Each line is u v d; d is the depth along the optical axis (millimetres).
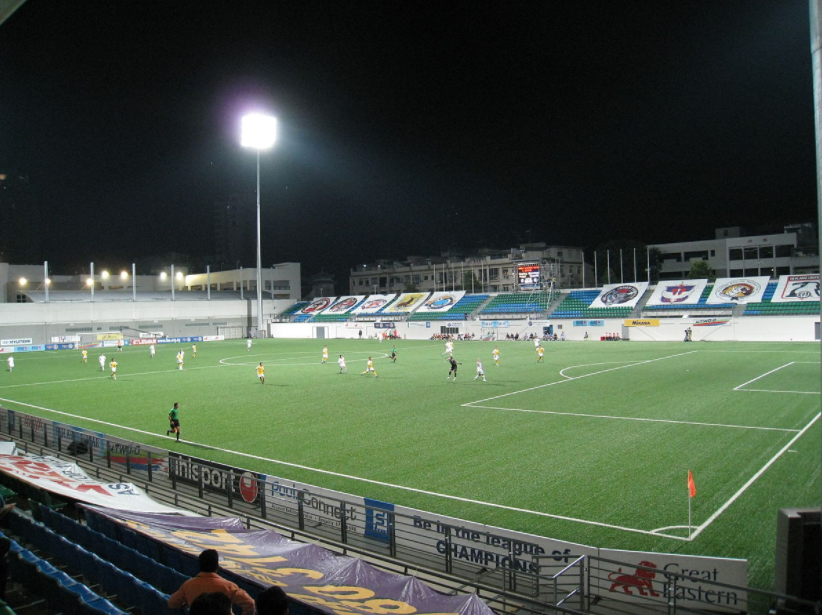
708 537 12453
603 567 10117
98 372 48500
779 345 56500
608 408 27203
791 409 25500
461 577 11117
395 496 15781
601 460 18516
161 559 9930
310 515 14328
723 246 98125
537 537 10656
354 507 13516
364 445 21547
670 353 52531
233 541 10859
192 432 24719
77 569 9922
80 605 7629
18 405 32500
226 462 19766
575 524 13398
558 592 10273
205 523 12031
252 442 22578
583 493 15469
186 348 74875
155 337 87688
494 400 30500
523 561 10789
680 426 22922
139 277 113500
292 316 100812
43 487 13086
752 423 23031
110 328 85375
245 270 108750
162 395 35156
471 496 15570
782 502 14312
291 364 52344
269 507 15227
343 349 68188
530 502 14945
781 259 93562
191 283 121438
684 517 13594
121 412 29734
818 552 7855
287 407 30125
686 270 101125
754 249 96125
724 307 67875
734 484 15766
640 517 13680
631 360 47938
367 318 92875
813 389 30656
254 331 100688
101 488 14477
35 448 22312
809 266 91125
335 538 13289
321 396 33438
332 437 23000
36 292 85312
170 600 6832
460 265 112562
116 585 8742
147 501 14539
